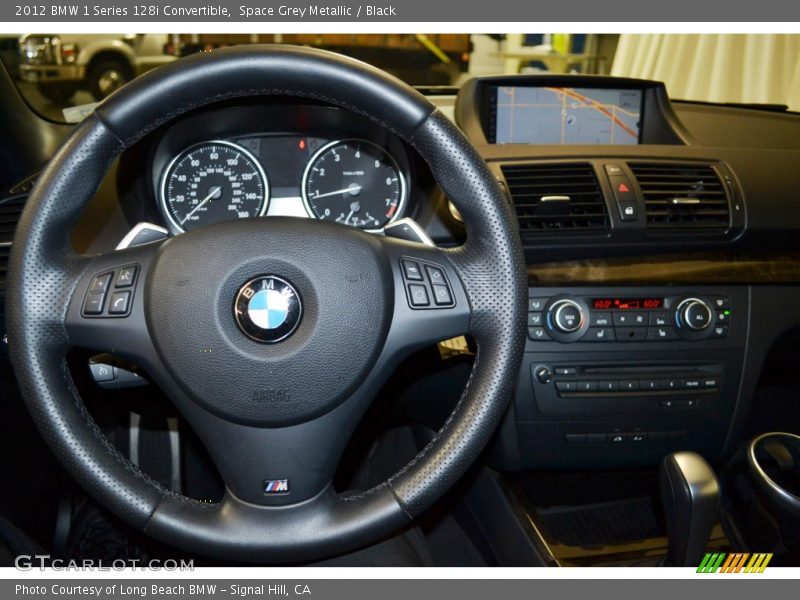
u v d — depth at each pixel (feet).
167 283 2.49
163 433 5.32
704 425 4.49
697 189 4.45
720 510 4.76
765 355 4.44
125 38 7.04
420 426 5.11
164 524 2.58
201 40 6.73
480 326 2.69
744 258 4.47
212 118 3.77
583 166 4.39
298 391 2.52
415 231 2.75
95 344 2.58
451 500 5.11
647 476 5.11
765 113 5.15
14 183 4.33
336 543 2.64
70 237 2.57
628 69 7.77
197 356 2.49
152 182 3.77
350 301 2.52
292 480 2.64
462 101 4.73
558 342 4.28
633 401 4.39
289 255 2.49
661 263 4.38
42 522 4.84
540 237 4.26
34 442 4.51
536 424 4.44
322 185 4.05
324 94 2.48
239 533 2.63
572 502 5.12
